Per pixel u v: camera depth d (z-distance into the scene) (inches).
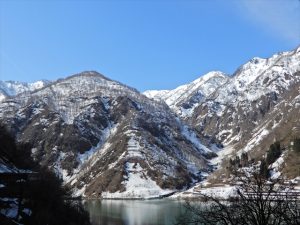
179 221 809.5
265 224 661.3
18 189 3535.9
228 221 706.8
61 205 4761.3
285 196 690.8
